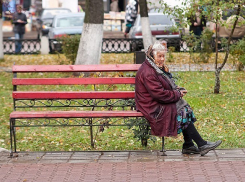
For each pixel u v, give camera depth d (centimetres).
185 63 2631
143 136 1119
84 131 1385
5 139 1331
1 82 2239
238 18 1759
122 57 2972
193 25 3181
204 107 1616
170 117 1014
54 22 3475
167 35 3322
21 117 1049
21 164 1002
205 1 1669
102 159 1036
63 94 1074
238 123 1406
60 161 1027
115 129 1385
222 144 1177
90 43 2294
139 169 955
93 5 2289
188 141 1059
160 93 1003
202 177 904
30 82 1079
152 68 1020
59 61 2823
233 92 1867
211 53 2583
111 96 1073
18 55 3253
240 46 2309
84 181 900
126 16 3572
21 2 5053
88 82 1077
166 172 934
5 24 5188
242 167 952
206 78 2180
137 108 1041
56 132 1391
